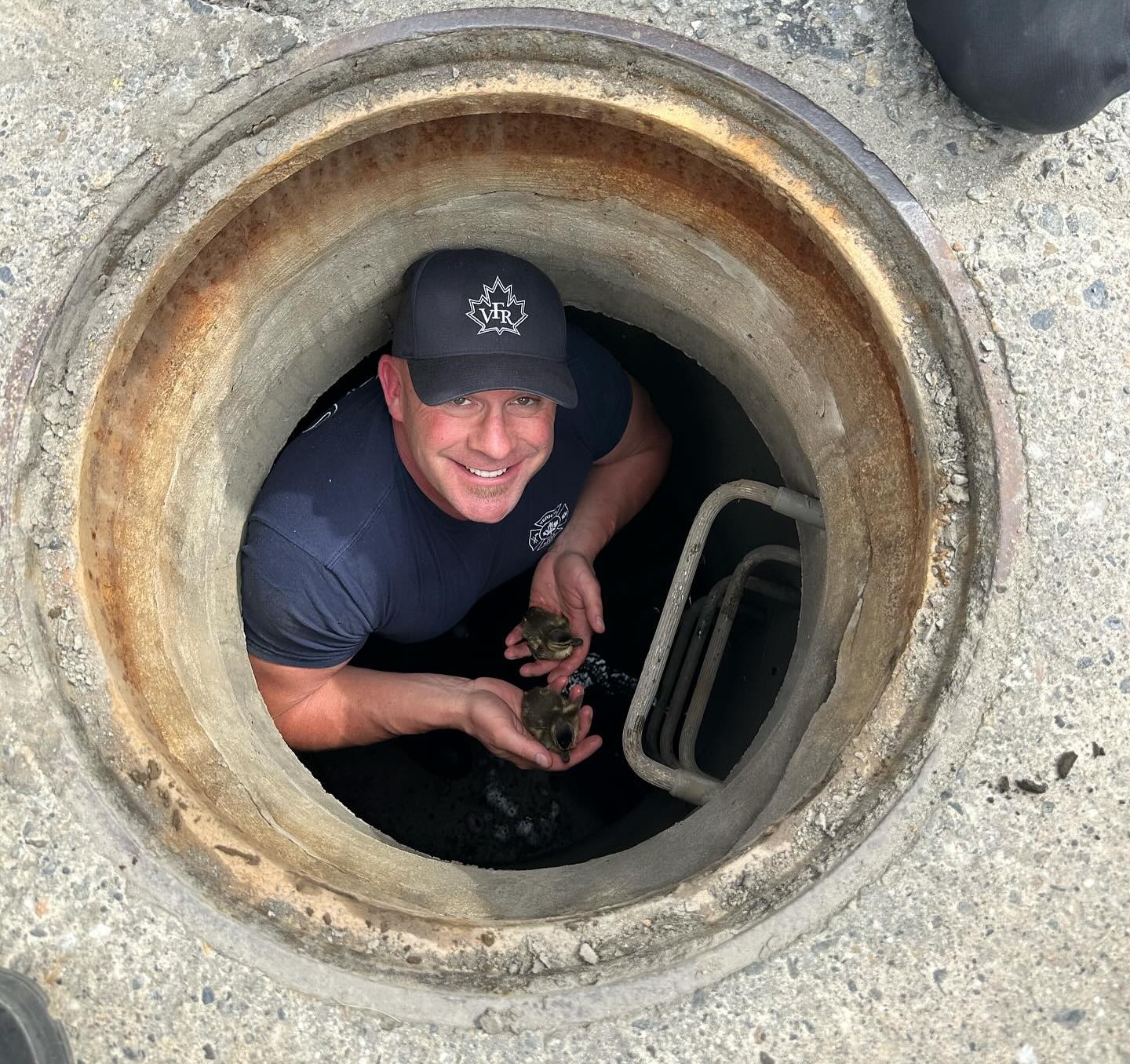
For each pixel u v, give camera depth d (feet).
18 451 5.45
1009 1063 5.02
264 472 8.55
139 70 5.77
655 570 11.37
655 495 11.49
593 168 6.79
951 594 5.46
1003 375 5.49
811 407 7.13
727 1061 4.97
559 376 8.20
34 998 4.91
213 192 5.83
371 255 7.59
